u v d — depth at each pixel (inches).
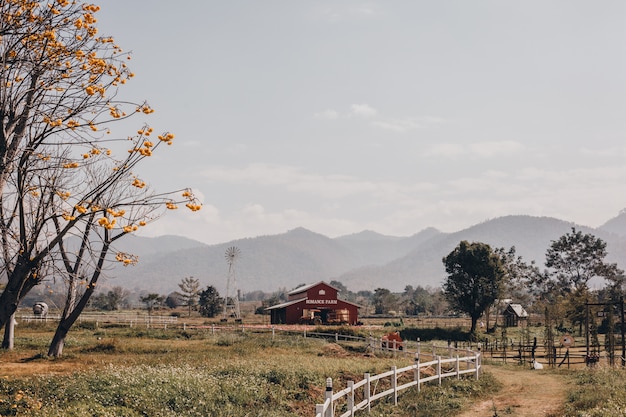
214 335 2309.3
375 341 1935.3
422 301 7106.3
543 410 883.4
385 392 882.1
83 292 1441.9
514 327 4087.1
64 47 483.2
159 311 6072.8
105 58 500.1
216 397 817.5
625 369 1307.8
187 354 1498.5
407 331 3085.6
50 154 489.7
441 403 911.7
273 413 775.7
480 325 4114.2
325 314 3558.1
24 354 1465.3
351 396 729.6
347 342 2142.0
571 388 1079.0
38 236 473.1
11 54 470.3
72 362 1306.6
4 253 466.3
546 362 1772.9
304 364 1182.3
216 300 5541.3
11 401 714.2
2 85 464.1
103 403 734.5
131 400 756.0
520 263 5442.9
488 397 1021.8
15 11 474.0
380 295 7529.5
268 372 1004.6
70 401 729.0
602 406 802.8
